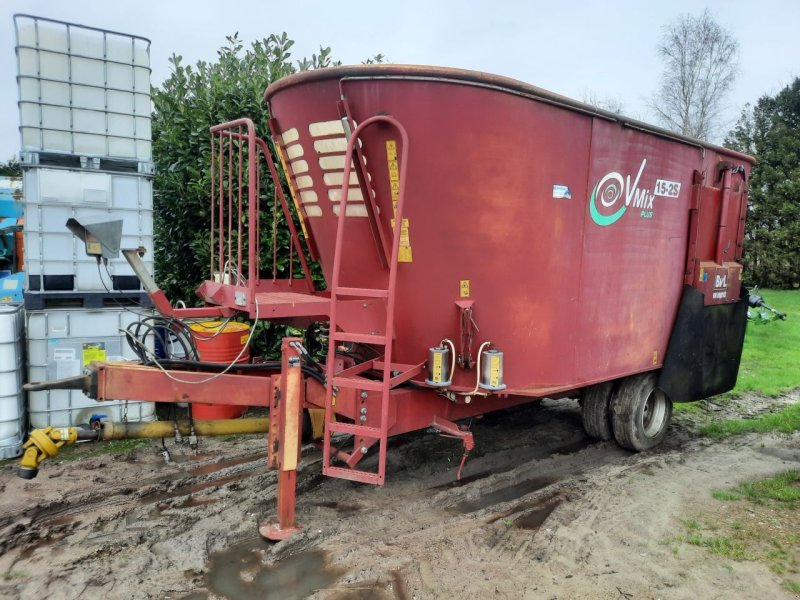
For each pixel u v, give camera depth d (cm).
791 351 1049
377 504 441
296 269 704
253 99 686
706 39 2777
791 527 407
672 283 554
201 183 669
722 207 606
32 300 521
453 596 326
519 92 379
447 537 389
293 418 379
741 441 602
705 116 2789
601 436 579
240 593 328
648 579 344
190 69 764
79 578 336
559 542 386
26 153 513
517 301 411
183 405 643
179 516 409
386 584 336
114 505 425
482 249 393
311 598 323
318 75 376
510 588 334
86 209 541
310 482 472
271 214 682
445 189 378
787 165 2209
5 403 506
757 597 327
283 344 372
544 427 640
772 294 1952
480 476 503
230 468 491
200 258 705
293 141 431
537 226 408
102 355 551
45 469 487
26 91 507
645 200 501
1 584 329
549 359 435
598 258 461
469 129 370
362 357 447
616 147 459
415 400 416
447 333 405
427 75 356
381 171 381
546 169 405
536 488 482
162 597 322
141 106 558
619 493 465
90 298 543
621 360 502
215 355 574
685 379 582
